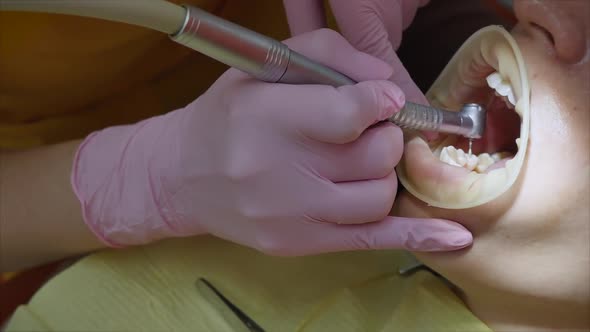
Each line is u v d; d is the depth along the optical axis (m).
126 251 0.91
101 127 1.13
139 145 0.83
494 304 0.72
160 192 0.79
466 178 0.64
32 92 1.01
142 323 0.85
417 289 0.79
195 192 0.75
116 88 1.07
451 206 0.65
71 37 0.90
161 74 1.08
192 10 0.52
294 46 0.69
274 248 0.72
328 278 0.86
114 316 0.86
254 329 0.83
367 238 0.69
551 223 0.61
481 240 0.65
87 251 0.96
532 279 0.64
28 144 1.14
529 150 0.61
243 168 0.68
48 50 0.91
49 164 0.92
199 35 0.53
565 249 0.62
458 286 0.73
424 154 0.67
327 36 0.68
